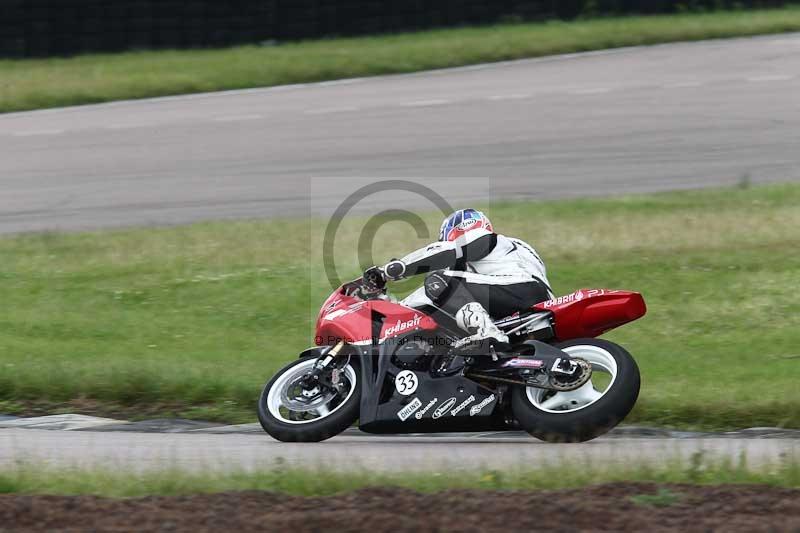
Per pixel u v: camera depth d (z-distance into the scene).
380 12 95.81
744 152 64.12
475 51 90.94
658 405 29.41
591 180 59.97
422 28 97.12
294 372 27.53
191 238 52.31
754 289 42.28
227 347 38.16
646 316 40.12
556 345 25.89
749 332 38.03
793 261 45.31
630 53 91.25
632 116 72.56
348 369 27.00
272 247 50.56
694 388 30.94
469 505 18.67
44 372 33.81
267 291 44.62
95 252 50.81
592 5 100.44
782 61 85.38
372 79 86.06
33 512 18.67
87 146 71.00
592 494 19.41
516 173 61.66
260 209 57.31
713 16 101.31
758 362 34.41
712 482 20.62
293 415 28.06
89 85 84.00
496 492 19.47
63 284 46.47
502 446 26.05
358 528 17.75
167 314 42.41
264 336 39.53
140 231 53.97
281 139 70.69
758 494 19.17
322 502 19.23
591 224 51.59
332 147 68.19
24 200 60.72
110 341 39.22
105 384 33.00
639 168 61.91
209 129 73.75
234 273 46.94
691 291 42.53
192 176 63.81
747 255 46.47
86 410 32.03
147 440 27.66
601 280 44.06
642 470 21.06
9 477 21.25
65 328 40.62
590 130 69.88
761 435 27.47
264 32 93.75
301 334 39.66
